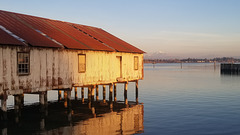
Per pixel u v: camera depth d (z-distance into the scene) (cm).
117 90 4444
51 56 2142
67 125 1898
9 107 2669
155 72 10838
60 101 3097
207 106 2717
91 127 1858
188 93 3816
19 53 1883
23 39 1952
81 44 2505
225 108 2602
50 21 2895
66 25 3073
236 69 9519
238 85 4884
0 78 1753
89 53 2558
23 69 1914
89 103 2741
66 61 2291
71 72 2348
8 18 2338
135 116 2258
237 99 3181
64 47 2231
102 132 1731
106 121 2055
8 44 1769
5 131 1705
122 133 1714
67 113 2325
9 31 2022
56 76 2195
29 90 1956
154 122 2030
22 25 2322
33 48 1980
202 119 2127
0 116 2025
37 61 2017
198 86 4778
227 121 2058
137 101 3158
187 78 6906
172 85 5050
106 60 2797
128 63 3166
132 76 3250
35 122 1964
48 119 2075
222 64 10125
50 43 2147
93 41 2870
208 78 6794
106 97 3572
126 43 3553
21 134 1644
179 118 2164
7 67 1797
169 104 2883
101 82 2733
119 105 2862
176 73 9750
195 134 1698
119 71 3081
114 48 2914
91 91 2977
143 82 5872
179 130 1794
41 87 2056
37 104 2853
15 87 1852
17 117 1945
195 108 2611
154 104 2908
